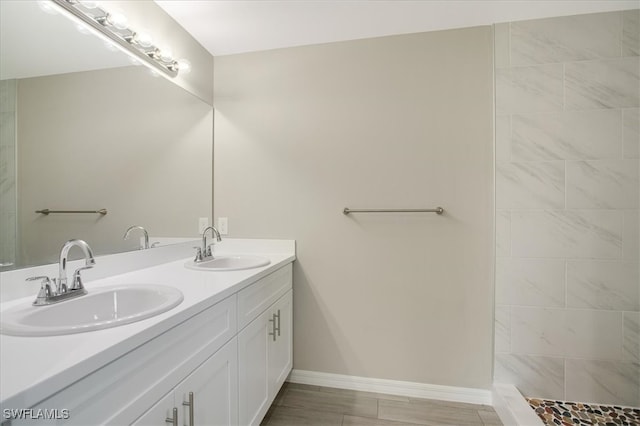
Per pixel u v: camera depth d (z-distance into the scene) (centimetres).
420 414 161
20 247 99
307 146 191
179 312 85
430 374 176
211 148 203
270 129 196
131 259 143
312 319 191
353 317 186
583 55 162
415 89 178
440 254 176
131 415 70
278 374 166
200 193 193
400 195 180
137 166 147
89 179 124
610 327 160
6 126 96
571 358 163
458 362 174
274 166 196
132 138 144
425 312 177
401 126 180
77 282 102
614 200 160
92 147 125
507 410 148
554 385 165
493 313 171
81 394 59
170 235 169
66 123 115
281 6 157
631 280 158
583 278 162
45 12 108
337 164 187
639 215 157
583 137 162
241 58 200
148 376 76
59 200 112
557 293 165
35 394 50
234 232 201
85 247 99
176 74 171
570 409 157
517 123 168
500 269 170
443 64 175
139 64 148
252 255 189
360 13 162
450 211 174
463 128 173
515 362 168
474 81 172
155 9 156
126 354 69
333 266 188
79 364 57
